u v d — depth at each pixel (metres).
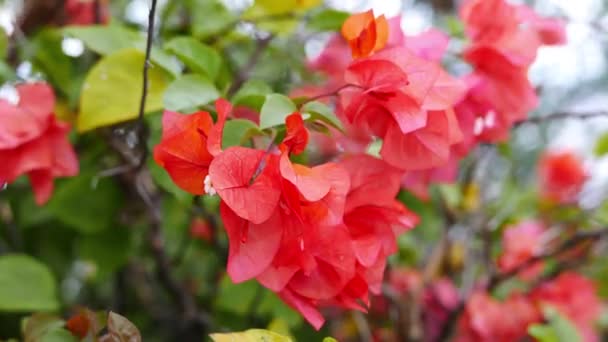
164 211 0.76
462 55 0.64
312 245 0.52
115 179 0.69
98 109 0.60
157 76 0.61
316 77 0.81
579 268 0.88
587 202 0.93
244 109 0.62
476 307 0.77
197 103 0.56
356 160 0.55
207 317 0.78
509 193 0.96
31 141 0.61
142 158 0.59
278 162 0.51
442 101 0.55
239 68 0.75
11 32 0.71
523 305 0.78
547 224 0.95
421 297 0.81
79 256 0.77
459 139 0.57
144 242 0.78
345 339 0.82
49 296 0.67
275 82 0.79
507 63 0.62
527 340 0.78
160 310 0.85
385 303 0.82
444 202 0.87
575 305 0.81
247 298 0.72
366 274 0.55
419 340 0.78
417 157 0.55
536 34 0.64
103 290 0.88
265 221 0.52
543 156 1.05
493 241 0.88
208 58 0.60
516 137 0.97
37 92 0.62
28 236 0.78
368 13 0.54
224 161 0.50
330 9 0.68
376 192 0.55
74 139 0.69
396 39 0.60
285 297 0.54
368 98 0.54
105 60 0.60
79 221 0.69
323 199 0.52
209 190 0.50
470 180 0.86
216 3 0.72
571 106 1.32
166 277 0.75
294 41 0.77
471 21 0.64
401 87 0.54
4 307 0.65
